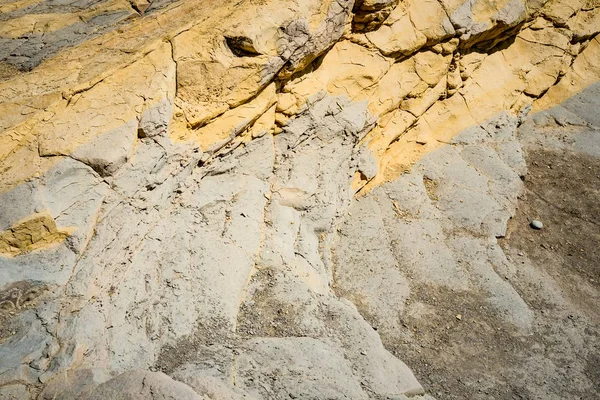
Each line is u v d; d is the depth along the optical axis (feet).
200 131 22.29
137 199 19.92
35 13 25.99
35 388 15.60
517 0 32.24
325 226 26.35
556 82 37.73
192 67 21.48
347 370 19.24
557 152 34.65
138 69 20.56
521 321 24.52
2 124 18.37
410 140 31.78
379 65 28.27
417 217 28.81
